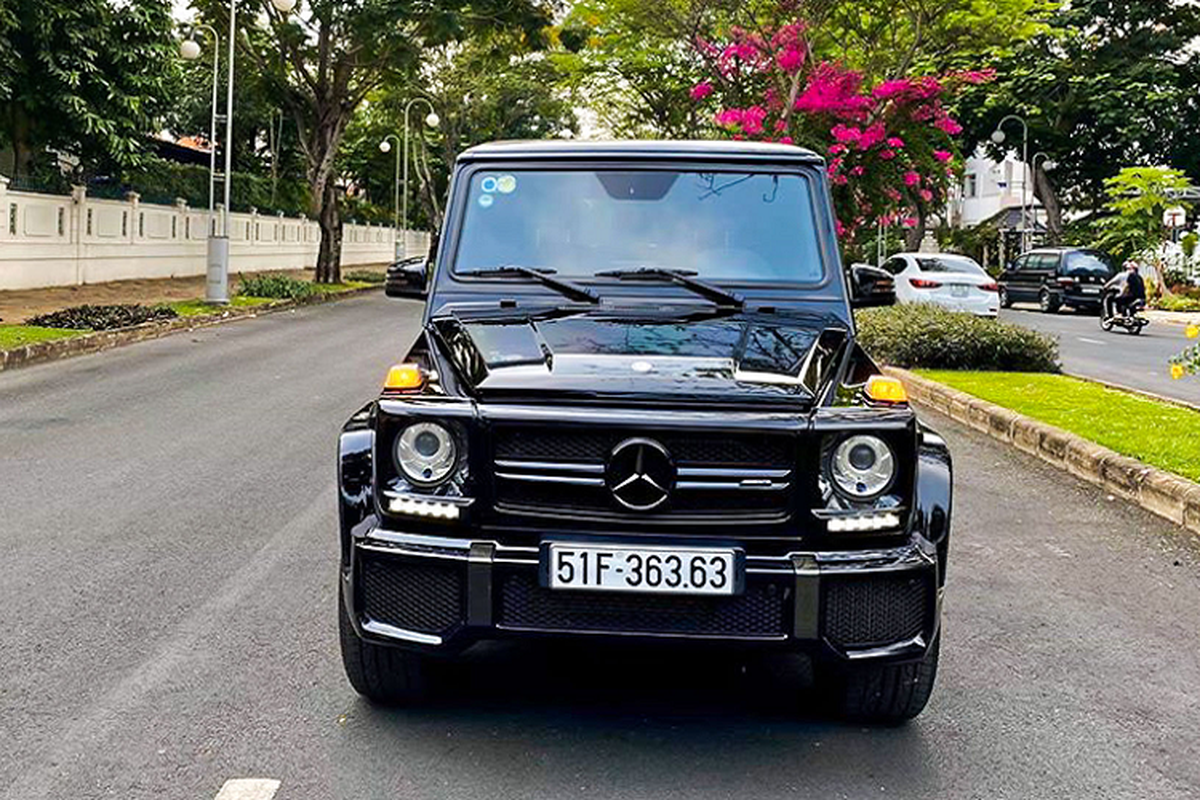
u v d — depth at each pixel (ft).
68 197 74.23
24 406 34.32
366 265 156.76
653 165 16.43
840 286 15.49
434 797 11.43
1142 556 21.20
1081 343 65.98
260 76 90.02
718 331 13.98
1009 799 11.73
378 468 12.19
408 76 89.04
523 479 11.82
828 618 11.66
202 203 103.71
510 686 14.49
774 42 68.80
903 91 66.33
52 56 69.56
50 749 12.37
